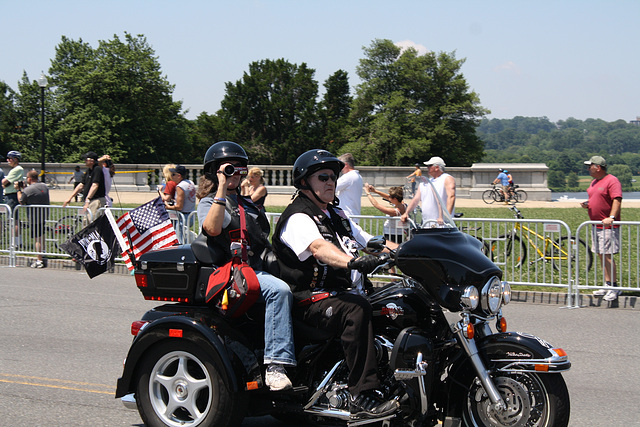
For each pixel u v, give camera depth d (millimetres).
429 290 4168
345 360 4230
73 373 6430
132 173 33969
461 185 32219
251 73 87500
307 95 84000
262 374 4375
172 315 4512
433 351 4160
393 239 10266
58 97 67438
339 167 4512
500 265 10609
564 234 11148
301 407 4293
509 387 4156
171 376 4625
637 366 6797
